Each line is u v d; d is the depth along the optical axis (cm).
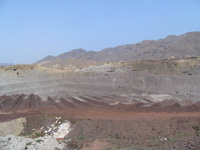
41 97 7981
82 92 7969
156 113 5228
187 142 2325
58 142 2975
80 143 3139
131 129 3872
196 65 6912
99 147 2973
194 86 6438
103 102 6781
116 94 7438
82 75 8512
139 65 8006
